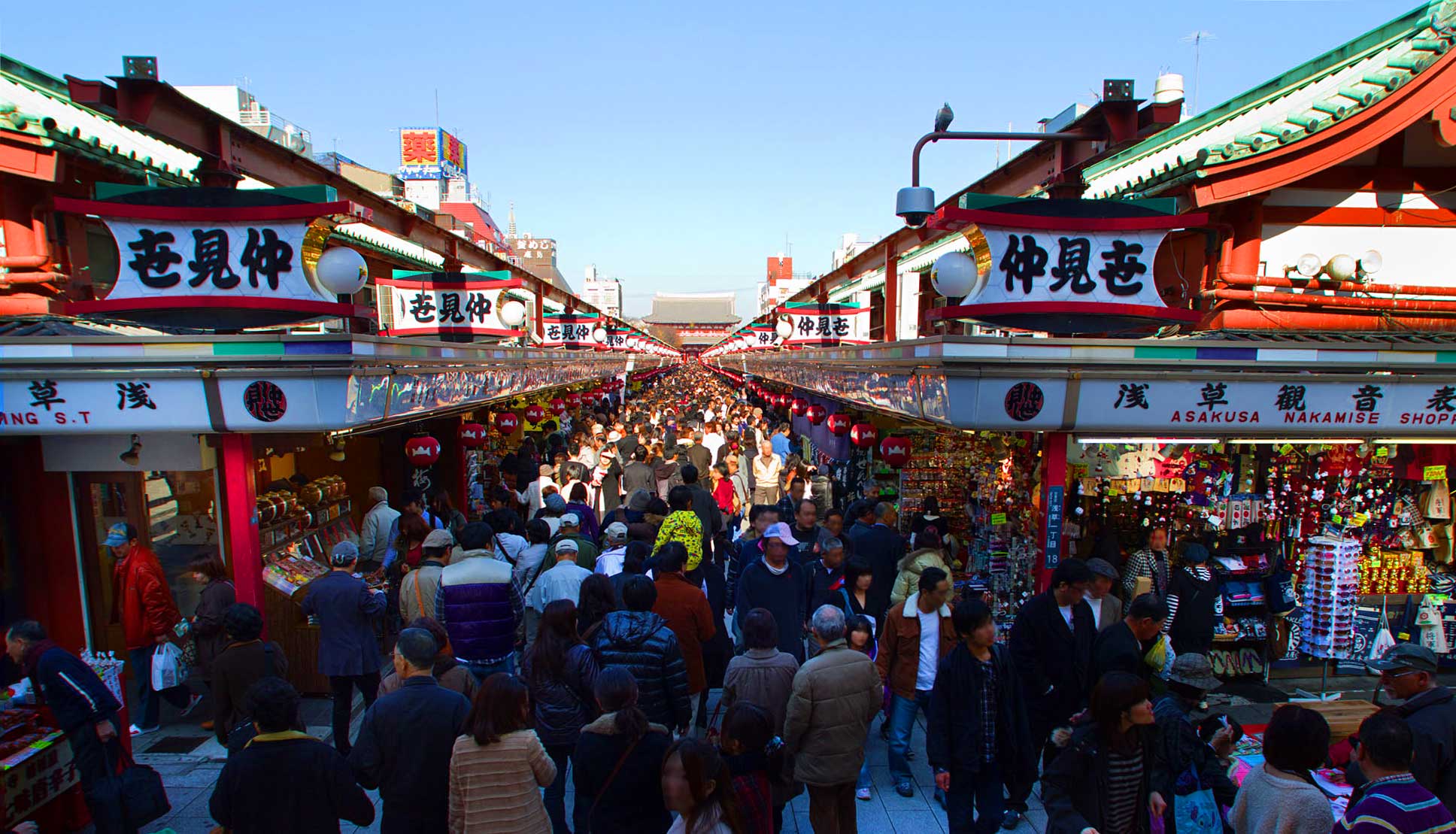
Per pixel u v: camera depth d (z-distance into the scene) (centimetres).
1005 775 448
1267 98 705
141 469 673
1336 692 697
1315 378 597
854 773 427
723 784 315
